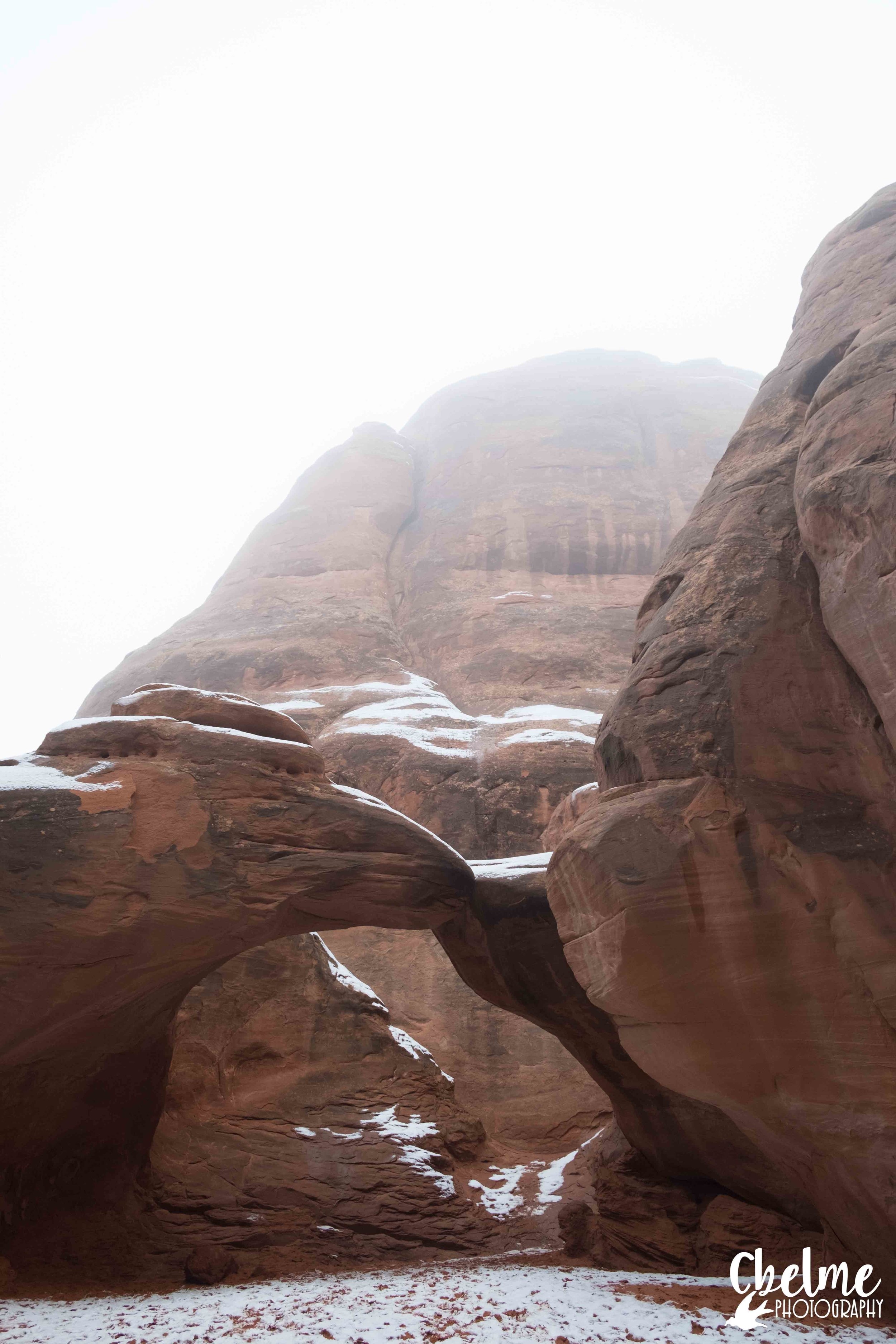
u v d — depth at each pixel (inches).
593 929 346.9
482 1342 293.9
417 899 442.3
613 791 371.6
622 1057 452.4
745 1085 327.9
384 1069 581.3
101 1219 437.7
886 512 327.0
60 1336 307.7
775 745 346.6
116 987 383.2
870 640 331.9
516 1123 653.9
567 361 2213.3
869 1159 307.1
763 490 427.8
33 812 363.6
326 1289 375.6
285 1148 515.5
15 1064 374.6
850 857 314.8
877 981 299.9
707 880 325.4
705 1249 418.9
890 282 466.9
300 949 621.3
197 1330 311.3
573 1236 462.6
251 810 403.5
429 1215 490.0
